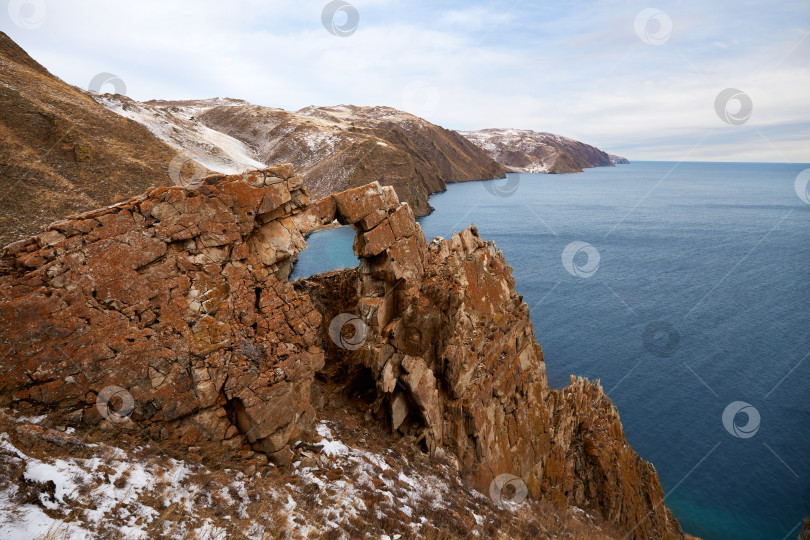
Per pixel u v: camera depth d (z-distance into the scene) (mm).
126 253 10484
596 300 68625
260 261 12609
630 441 36750
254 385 11648
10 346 9258
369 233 16000
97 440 9375
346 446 14344
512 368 20781
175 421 10805
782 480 32594
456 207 162000
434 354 17578
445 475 15594
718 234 126875
